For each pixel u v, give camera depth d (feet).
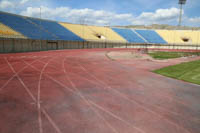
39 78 34.83
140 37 236.02
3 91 25.16
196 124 16.74
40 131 14.39
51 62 61.52
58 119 16.78
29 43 115.85
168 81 36.40
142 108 20.53
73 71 44.68
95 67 53.57
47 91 26.00
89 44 180.45
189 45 212.84
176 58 92.17
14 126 15.11
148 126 15.98
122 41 211.82
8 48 99.60
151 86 31.65
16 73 39.09
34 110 18.75
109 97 24.32
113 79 36.76
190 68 55.06
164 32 253.85
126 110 19.71
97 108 20.03
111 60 76.48
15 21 126.82
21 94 24.09
